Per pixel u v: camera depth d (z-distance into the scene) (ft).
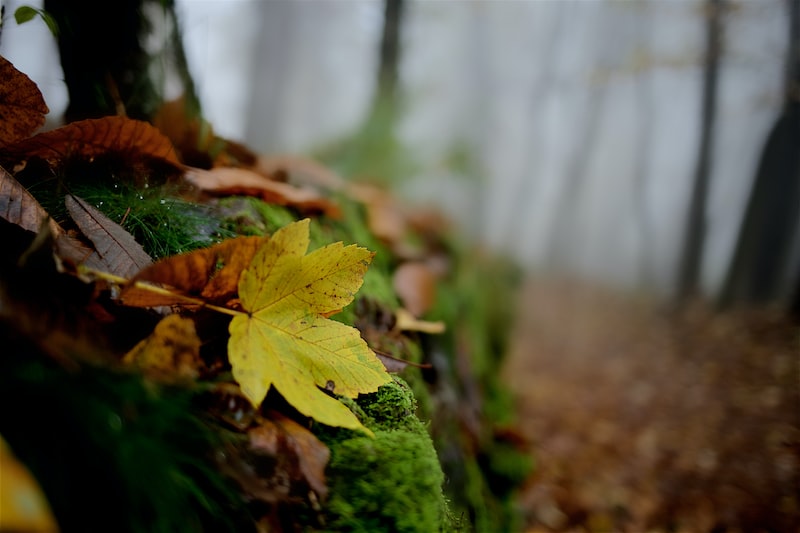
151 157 4.28
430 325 5.97
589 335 30.94
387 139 17.22
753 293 33.86
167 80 5.63
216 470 2.30
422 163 17.61
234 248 2.54
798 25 30.91
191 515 2.15
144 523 1.93
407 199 16.20
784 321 27.17
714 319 31.35
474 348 11.16
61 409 1.86
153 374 2.28
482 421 9.07
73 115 4.87
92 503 1.82
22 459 1.73
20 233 2.73
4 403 1.79
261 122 55.52
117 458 1.90
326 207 6.75
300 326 2.83
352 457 2.91
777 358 22.17
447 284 11.05
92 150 3.88
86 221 3.08
